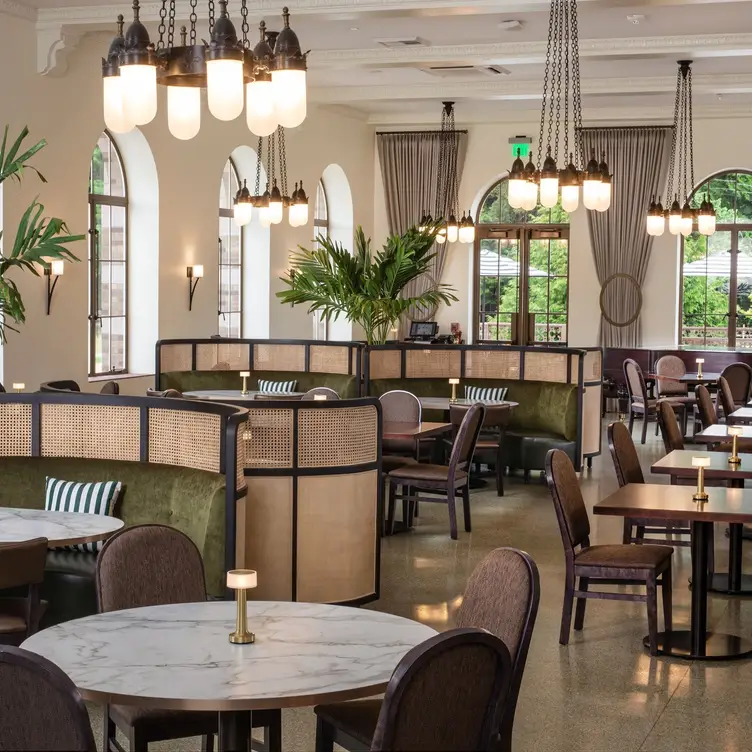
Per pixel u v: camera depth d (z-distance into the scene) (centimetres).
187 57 347
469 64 1102
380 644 281
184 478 496
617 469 564
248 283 1373
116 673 256
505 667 227
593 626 541
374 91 1346
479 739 228
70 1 906
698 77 1243
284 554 533
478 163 1593
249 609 314
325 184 1555
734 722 416
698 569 490
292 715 423
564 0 831
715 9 922
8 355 931
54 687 209
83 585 480
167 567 339
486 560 302
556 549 714
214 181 1234
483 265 1628
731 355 1410
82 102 1005
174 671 258
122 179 1128
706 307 1552
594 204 725
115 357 1133
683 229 1167
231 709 240
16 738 213
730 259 1538
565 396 1001
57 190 978
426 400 972
